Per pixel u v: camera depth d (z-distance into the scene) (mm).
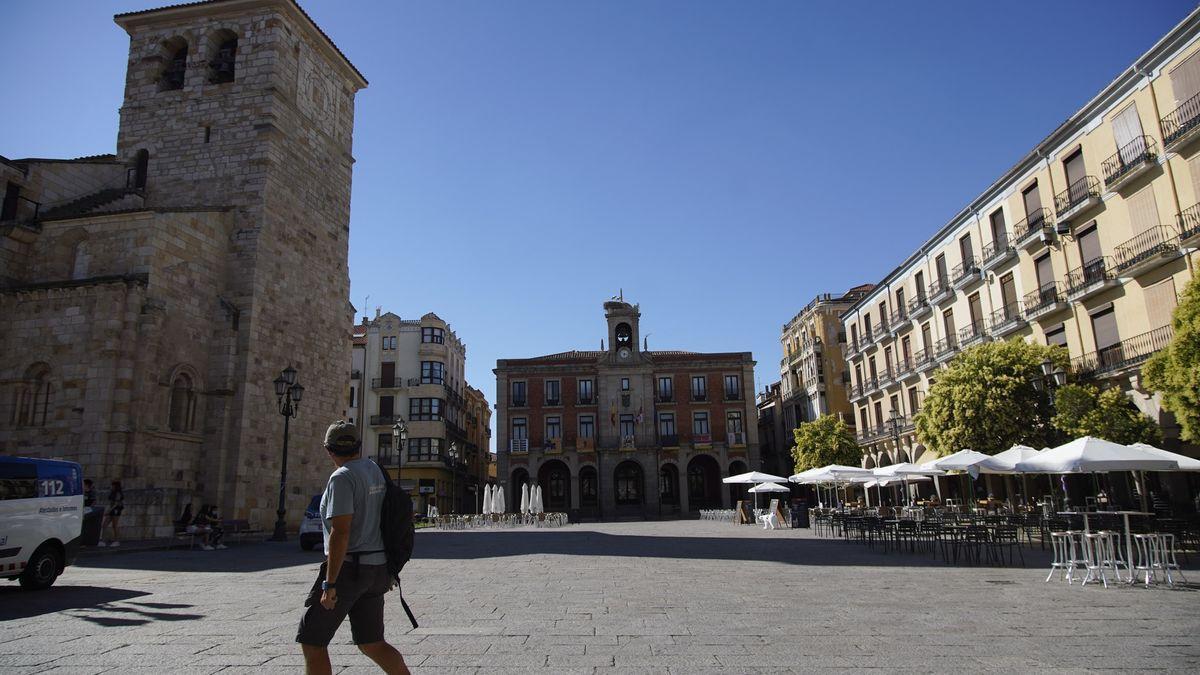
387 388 62375
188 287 27531
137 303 24922
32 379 24719
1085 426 23656
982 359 28391
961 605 9836
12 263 26641
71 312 24766
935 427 29312
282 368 30797
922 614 9070
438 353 63875
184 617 8945
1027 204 32375
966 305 37500
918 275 43062
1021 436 27000
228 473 27422
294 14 33000
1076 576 13359
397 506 4949
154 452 25188
